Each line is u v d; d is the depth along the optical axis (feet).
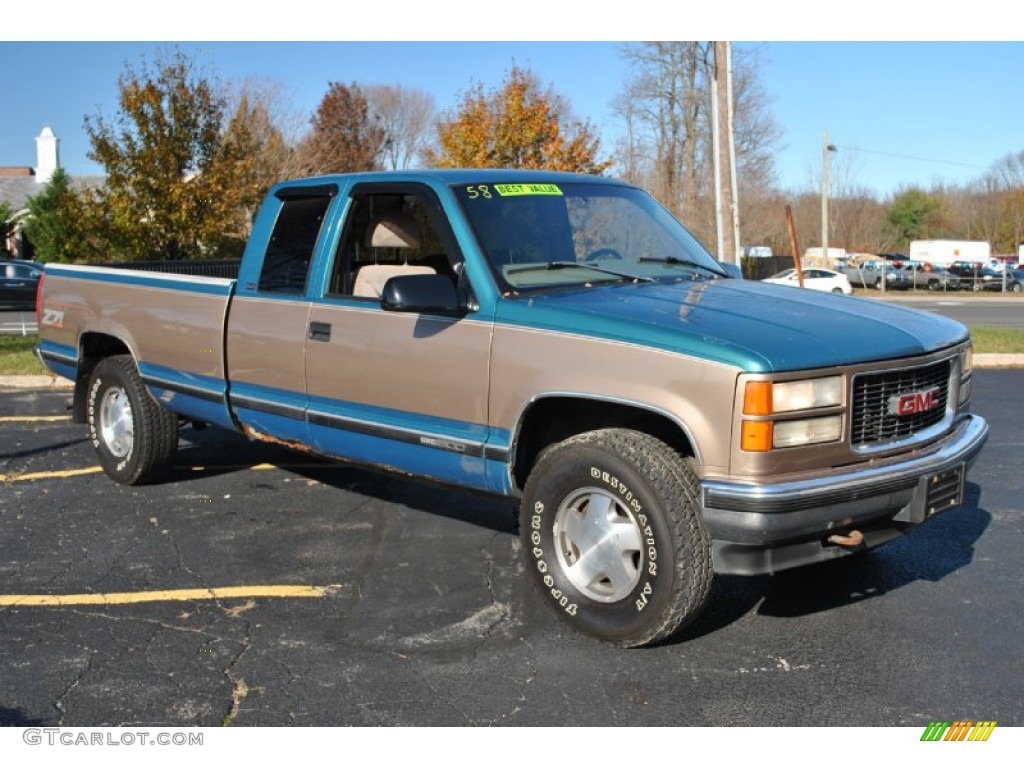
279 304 17.47
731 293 15.08
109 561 17.42
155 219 66.95
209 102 69.10
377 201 17.20
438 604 15.39
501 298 14.47
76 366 22.80
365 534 18.92
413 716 11.91
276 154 122.72
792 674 12.97
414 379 15.33
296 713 11.99
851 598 15.62
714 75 45.73
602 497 13.48
